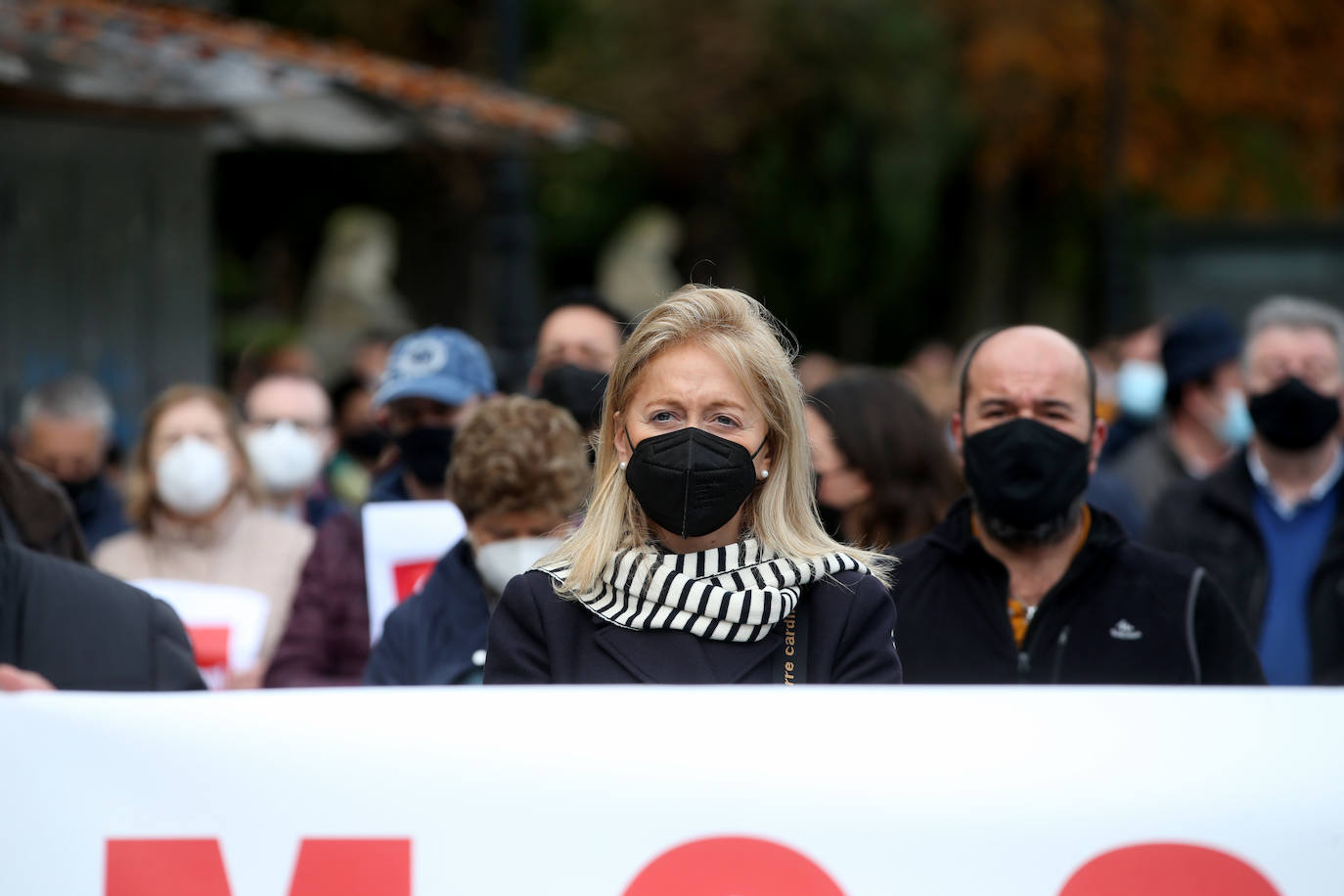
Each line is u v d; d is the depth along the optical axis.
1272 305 14.95
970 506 11.55
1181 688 7.43
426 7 63.06
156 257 31.09
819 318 89.50
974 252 83.94
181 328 31.58
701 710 7.46
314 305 72.44
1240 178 76.00
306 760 7.52
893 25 74.62
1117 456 24.39
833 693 7.45
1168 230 47.88
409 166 68.44
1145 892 7.36
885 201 77.88
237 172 70.31
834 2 74.12
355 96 28.20
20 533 10.80
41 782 7.52
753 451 8.13
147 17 25.86
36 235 29.27
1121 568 11.01
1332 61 76.69
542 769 7.47
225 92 25.80
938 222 84.31
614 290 89.75
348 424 26.88
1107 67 60.78
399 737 7.52
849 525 13.72
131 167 30.52
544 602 8.22
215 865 7.51
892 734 7.42
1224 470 14.85
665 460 7.92
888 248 81.69
